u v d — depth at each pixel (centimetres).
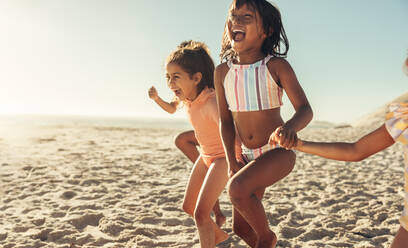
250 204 191
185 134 296
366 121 2658
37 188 503
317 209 420
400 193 483
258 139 221
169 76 255
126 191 499
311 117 193
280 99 214
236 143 236
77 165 680
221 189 238
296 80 202
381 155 833
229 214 401
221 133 231
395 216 383
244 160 233
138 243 310
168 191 493
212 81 255
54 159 746
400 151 891
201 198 232
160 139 1334
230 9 212
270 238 202
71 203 434
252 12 204
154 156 834
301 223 371
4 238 322
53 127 1858
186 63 247
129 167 677
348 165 714
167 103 296
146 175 612
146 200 450
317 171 650
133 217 379
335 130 2123
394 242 152
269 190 508
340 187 523
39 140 1109
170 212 403
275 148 208
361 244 311
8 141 1062
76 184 535
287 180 574
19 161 711
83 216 372
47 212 397
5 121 2875
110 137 1334
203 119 246
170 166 702
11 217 379
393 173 621
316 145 171
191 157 296
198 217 230
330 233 341
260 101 212
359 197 463
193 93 252
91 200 447
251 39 209
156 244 310
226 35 228
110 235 334
